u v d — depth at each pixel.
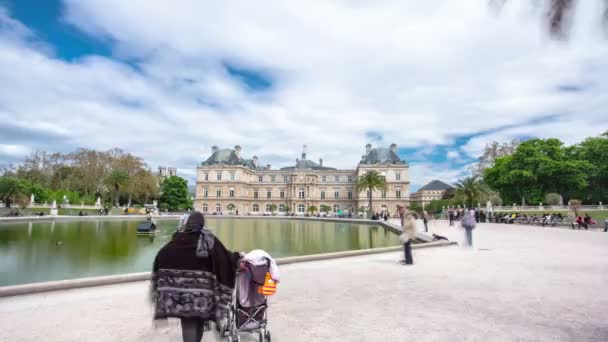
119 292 8.06
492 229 32.06
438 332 5.46
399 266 11.47
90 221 44.31
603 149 61.38
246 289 4.82
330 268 11.11
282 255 17.98
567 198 66.00
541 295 7.68
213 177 97.38
